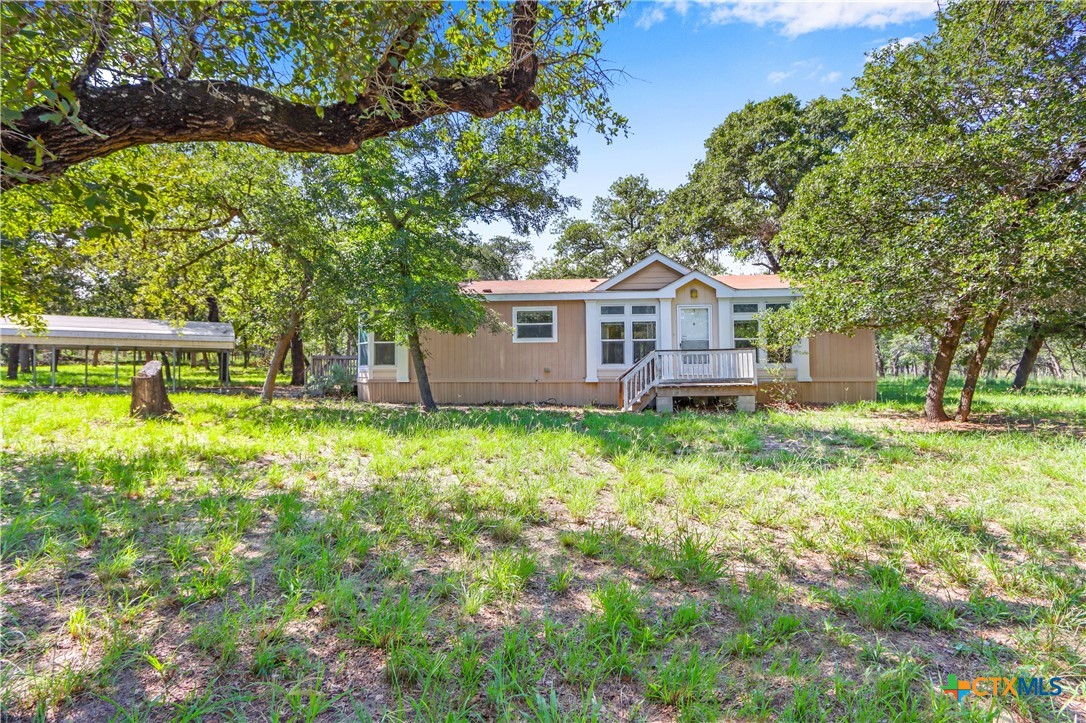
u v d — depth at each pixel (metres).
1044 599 2.56
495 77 3.91
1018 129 7.43
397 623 2.13
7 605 2.19
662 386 11.85
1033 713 1.76
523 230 14.93
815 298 9.30
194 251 11.15
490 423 8.20
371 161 10.62
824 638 2.20
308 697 1.75
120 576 2.50
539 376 14.25
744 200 22.58
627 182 32.06
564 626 2.23
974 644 2.16
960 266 6.98
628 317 14.01
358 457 5.56
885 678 1.88
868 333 13.11
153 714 1.64
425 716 1.66
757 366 13.27
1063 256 6.09
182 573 2.52
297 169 10.68
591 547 3.04
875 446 6.66
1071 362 29.09
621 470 5.20
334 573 2.61
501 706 1.71
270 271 11.84
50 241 7.16
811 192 9.91
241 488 4.01
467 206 12.88
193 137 3.10
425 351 14.30
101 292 22.45
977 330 11.64
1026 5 7.70
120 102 2.80
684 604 2.41
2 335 14.80
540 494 4.29
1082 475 4.76
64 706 1.65
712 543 3.12
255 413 9.36
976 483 4.67
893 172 8.20
